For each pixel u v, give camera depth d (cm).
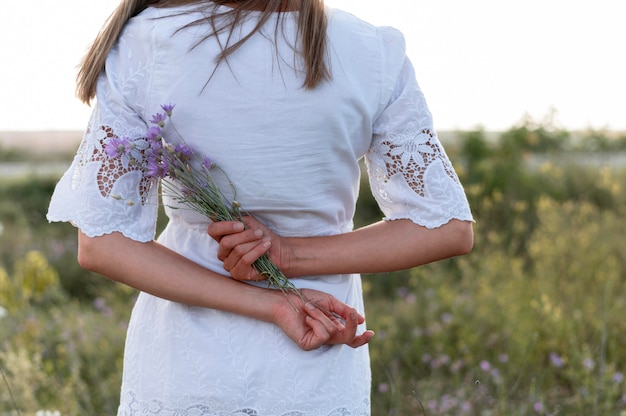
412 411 358
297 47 149
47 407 382
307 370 157
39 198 1064
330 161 154
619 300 455
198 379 156
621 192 748
